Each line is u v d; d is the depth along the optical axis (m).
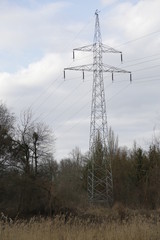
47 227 19.45
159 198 70.12
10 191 60.16
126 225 20.22
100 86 68.31
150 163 87.38
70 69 61.03
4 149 63.78
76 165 92.75
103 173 73.62
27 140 64.81
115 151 92.62
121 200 78.44
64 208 56.25
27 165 62.94
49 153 78.25
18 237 18.23
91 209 56.91
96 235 18.91
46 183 59.16
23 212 58.19
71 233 18.92
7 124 66.62
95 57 66.19
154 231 19.56
